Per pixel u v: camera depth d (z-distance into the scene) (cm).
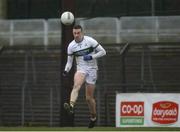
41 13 8669
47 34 7144
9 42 7269
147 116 4366
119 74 6062
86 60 3259
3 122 6109
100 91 5819
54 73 6438
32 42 7194
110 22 6831
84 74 3275
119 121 4416
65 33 4888
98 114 5656
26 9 8712
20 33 7250
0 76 6588
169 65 6128
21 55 6650
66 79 4878
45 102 6134
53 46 6594
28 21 7244
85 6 8094
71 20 3994
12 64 6631
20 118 6150
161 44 5716
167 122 4344
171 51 6228
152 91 5628
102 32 6812
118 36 6788
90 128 3653
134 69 6144
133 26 6775
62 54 4919
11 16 8731
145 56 6175
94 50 3297
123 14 7881
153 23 6725
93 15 8044
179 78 6053
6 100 6291
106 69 6119
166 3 7531
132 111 4397
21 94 6259
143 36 6725
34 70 6531
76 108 5822
